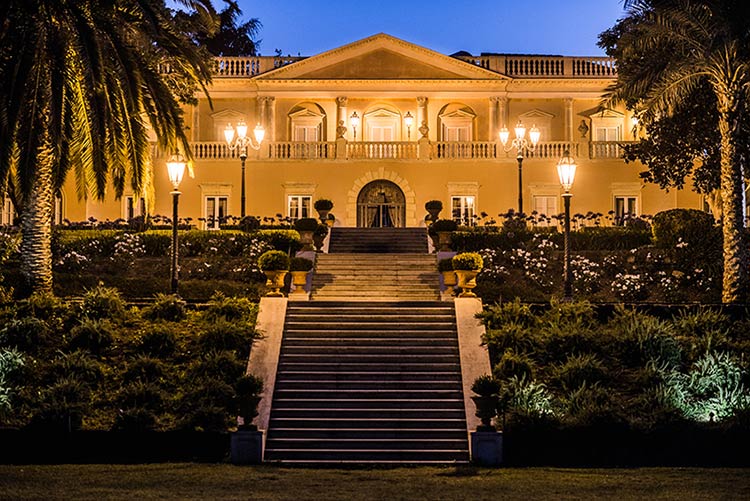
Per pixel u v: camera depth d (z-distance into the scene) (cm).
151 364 2281
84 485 1622
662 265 3369
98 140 2464
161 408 2144
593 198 4988
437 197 4988
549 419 2005
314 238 3562
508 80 5072
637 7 3167
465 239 3597
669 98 3055
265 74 5056
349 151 4994
